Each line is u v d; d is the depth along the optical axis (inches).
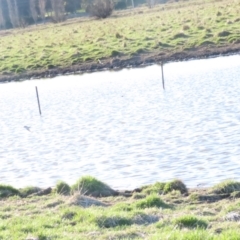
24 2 5910.4
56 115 1728.6
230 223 621.9
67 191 863.7
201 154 1096.2
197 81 1918.1
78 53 2733.8
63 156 1233.4
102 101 1833.2
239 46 2437.3
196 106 1553.9
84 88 2138.3
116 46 2719.0
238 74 1937.7
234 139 1177.4
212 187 828.0
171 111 1536.7
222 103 1546.5
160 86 1937.7
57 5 4702.3
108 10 4109.3
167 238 550.0
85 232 621.0
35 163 1208.2
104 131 1417.3
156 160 1096.2
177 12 3484.3
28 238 595.5
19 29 4643.2
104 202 790.5
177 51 2517.2
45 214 713.6
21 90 2341.3
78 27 3592.5
